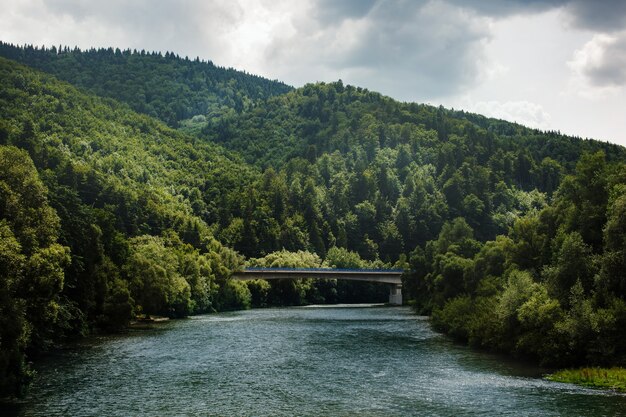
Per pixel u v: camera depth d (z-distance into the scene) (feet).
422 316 474.49
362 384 194.90
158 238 512.63
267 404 168.25
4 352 160.66
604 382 186.50
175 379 202.08
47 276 206.49
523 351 238.48
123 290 341.21
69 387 188.03
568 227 263.49
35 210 231.30
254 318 451.53
